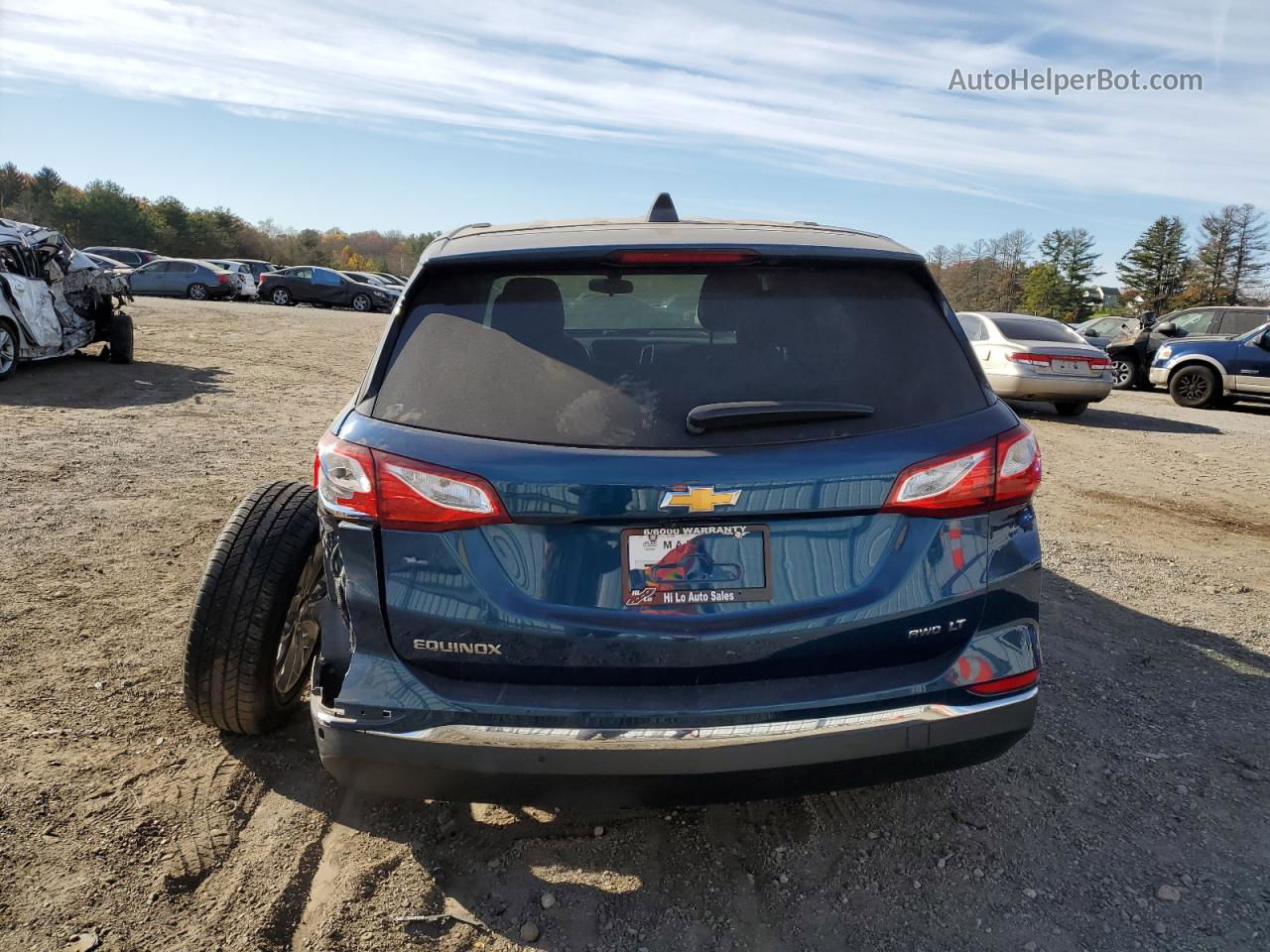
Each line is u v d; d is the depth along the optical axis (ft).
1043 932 7.37
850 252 7.43
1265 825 8.91
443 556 6.65
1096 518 22.03
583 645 6.62
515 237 7.73
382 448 6.72
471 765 6.53
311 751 9.69
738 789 6.66
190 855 7.98
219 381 38.52
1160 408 47.83
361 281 113.60
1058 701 11.48
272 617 9.05
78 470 21.26
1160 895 7.84
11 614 12.69
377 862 7.99
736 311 7.15
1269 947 7.23
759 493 6.55
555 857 8.12
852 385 6.98
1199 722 11.02
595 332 7.07
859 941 7.23
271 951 6.96
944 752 6.93
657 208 8.67
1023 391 39.32
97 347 46.42
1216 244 296.71
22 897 7.33
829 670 6.89
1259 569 17.95
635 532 6.61
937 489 6.88
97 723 10.00
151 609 13.16
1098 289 379.96
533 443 6.61
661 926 7.32
